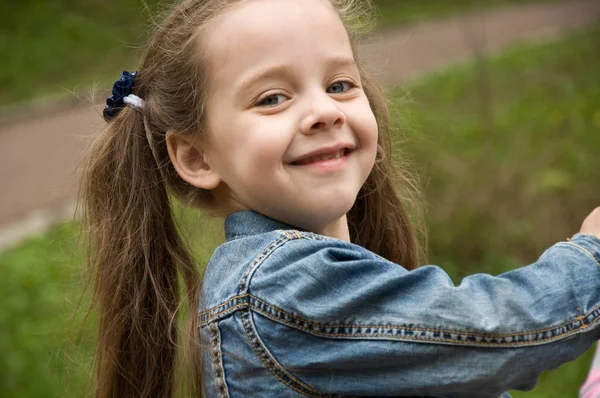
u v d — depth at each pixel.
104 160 2.82
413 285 2.13
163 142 2.75
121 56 17.62
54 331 6.36
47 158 11.71
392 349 2.09
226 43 2.44
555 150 8.58
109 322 2.75
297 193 2.36
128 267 2.74
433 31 20.23
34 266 7.78
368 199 3.11
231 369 2.32
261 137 2.34
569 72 13.42
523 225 7.44
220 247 2.47
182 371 2.65
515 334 2.03
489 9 23.08
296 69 2.37
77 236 3.28
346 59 2.46
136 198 2.76
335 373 2.18
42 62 17.03
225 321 2.32
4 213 9.84
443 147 8.80
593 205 7.54
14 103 14.94
